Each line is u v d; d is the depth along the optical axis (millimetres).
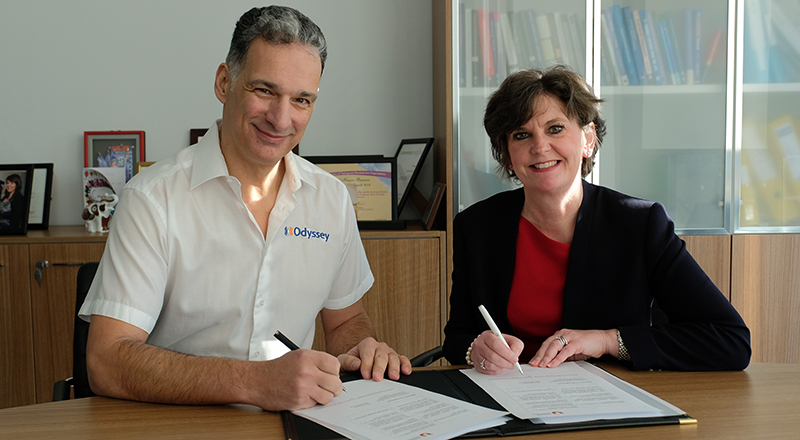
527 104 1458
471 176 2521
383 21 2820
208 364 1077
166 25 2760
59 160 2779
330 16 2803
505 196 1687
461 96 2504
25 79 2742
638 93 2533
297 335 1477
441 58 2598
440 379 1199
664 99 2533
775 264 2527
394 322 2465
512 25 2498
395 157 2590
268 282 1394
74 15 2732
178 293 1339
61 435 930
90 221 2553
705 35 2514
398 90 2846
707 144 2541
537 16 2502
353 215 1586
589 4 2500
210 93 2795
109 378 1111
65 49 2740
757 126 2535
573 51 2518
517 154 1513
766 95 2525
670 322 1475
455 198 2506
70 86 2752
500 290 1588
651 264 1458
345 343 1500
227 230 1352
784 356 2533
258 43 1228
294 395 1012
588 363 1304
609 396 1073
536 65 2512
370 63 2830
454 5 2471
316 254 1463
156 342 1396
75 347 1484
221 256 1354
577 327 1495
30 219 2664
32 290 2377
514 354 1216
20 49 2732
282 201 1409
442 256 2480
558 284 1544
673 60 2523
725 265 2533
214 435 930
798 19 2498
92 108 2768
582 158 1616
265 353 1408
